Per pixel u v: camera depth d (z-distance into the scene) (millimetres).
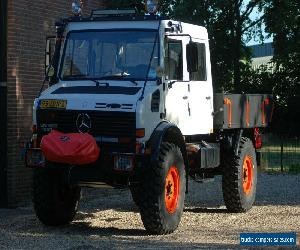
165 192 10141
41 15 14312
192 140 11695
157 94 10258
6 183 13508
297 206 13680
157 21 10547
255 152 13562
